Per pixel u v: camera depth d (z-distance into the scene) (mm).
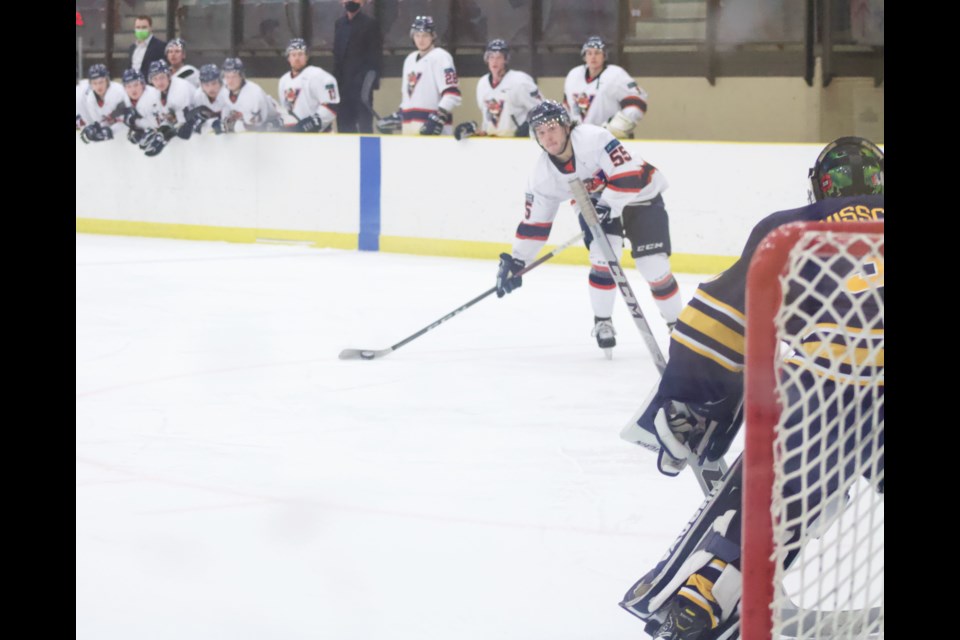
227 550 5613
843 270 3598
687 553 3836
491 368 10664
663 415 3863
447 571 5324
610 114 18609
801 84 20062
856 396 3551
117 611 4793
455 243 19703
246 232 21969
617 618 4746
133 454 7488
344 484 6836
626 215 11117
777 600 3229
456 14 22797
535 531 5941
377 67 21844
